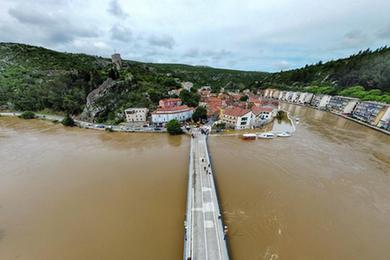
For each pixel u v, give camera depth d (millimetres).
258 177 40969
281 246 25172
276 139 64625
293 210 31688
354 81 133750
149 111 87000
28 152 53688
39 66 130875
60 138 65000
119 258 23391
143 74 134375
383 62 125562
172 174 42031
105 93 88062
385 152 55469
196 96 110875
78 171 43500
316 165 46812
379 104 84125
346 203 33625
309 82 182750
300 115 110188
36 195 35219
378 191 37219
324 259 23500
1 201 33688
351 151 55719
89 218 29703
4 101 102812
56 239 26125
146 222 28797
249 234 26891
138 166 45656
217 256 22859
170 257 23516
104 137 65875
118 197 34531
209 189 35438
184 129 71625
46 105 103188
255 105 100750
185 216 29922
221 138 64188
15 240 26094
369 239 26469
